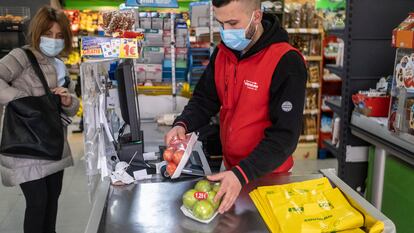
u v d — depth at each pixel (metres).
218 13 1.53
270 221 1.34
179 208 1.42
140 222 1.33
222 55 1.81
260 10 1.58
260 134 1.71
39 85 2.52
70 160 2.71
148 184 1.62
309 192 1.50
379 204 2.76
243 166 1.40
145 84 3.51
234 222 1.33
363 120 2.79
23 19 5.61
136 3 2.54
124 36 1.80
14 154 2.43
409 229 2.46
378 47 2.92
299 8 5.05
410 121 2.29
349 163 3.07
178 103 3.23
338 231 1.30
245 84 1.67
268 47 1.61
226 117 1.82
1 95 2.36
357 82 2.97
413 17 2.27
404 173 2.49
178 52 3.56
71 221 3.49
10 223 3.46
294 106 1.52
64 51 2.69
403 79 2.29
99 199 1.46
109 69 2.27
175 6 2.59
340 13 5.04
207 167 1.76
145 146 2.24
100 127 1.63
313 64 5.24
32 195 2.53
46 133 2.45
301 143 5.32
